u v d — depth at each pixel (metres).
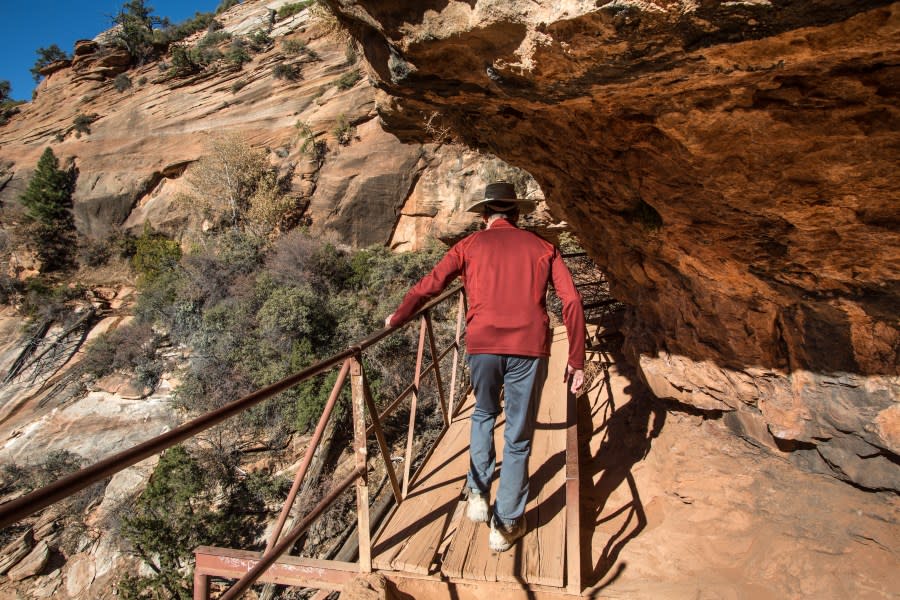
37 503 0.99
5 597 12.61
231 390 18.16
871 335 2.60
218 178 28.62
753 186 2.47
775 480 3.04
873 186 2.14
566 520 2.54
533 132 3.49
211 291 23.73
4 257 31.80
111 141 33.34
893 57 1.68
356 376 2.40
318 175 27.84
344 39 7.21
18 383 23.42
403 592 2.38
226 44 37.25
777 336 3.06
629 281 4.39
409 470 3.13
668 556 2.71
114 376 21.69
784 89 1.97
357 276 24.22
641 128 2.69
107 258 32.28
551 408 3.87
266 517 13.23
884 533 2.48
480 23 2.11
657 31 1.77
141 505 12.67
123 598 11.02
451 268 2.51
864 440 2.71
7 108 41.94
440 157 25.84
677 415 3.95
